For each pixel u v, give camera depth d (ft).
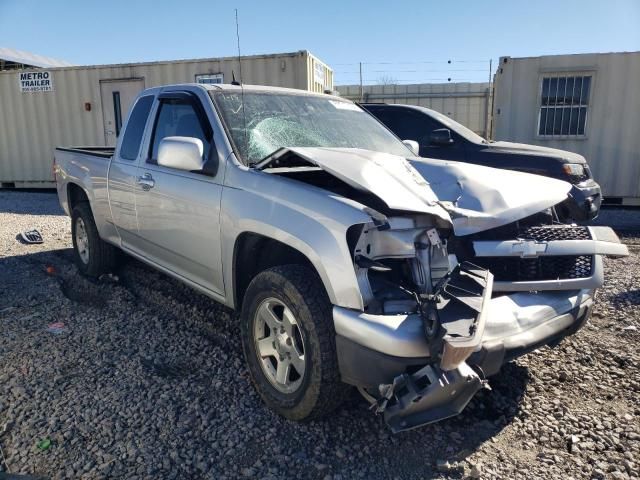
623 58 33.83
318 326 8.68
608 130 34.73
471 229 9.20
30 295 16.10
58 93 42.09
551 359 12.25
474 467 8.39
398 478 8.30
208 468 8.45
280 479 8.23
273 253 10.53
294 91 14.07
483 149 24.18
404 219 8.77
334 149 10.48
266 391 9.86
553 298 9.65
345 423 9.68
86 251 18.02
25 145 43.68
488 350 8.18
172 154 11.14
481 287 8.34
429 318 7.77
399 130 25.73
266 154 11.48
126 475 8.22
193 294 16.07
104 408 10.00
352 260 8.34
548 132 35.78
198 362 11.91
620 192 35.12
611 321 14.52
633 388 10.95
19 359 11.89
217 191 10.96
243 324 10.30
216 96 12.37
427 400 7.71
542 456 8.84
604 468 8.51
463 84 69.97
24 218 30.55
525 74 35.35
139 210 13.89
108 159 15.97
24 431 9.27
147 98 14.85
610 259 21.54
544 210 11.03
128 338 13.07
